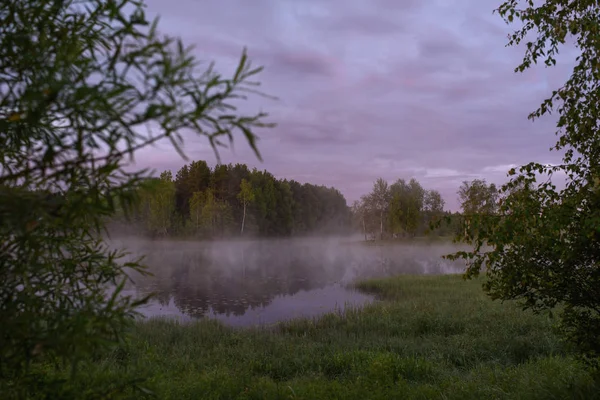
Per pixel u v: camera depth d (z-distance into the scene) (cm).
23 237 142
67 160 133
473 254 445
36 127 148
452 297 1675
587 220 366
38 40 150
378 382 596
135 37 127
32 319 145
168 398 454
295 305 1933
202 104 113
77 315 149
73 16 160
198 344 973
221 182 9681
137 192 135
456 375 652
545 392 482
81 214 136
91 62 145
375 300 1898
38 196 128
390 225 8694
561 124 446
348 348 891
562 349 762
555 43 451
